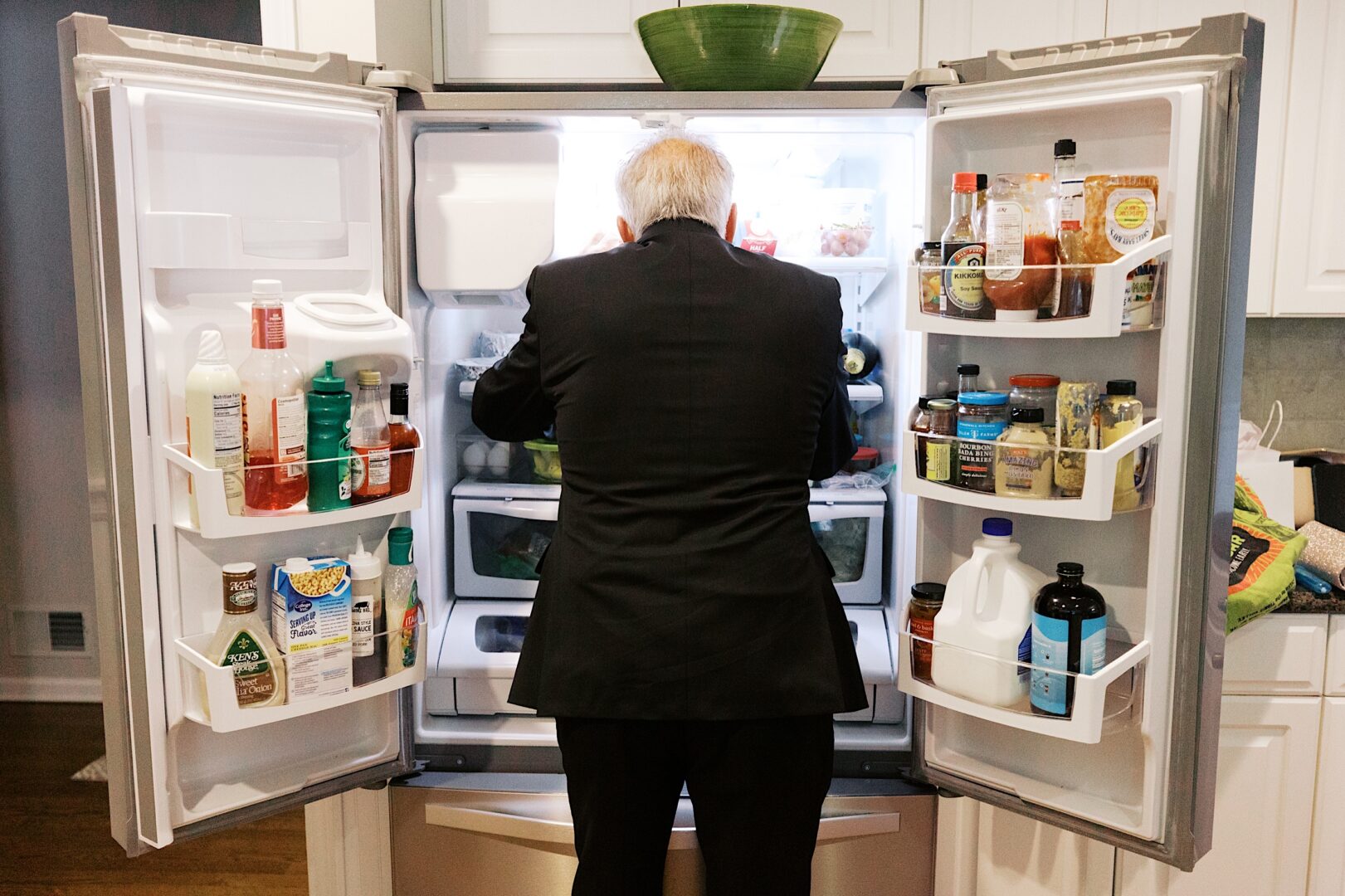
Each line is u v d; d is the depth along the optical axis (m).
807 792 1.37
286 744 1.56
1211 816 1.40
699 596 1.29
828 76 1.88
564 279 1.37
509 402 1.46
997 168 1.47
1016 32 1.87
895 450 1.83
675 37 1.62
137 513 1.29
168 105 1.27
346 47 1.64
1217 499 1.31
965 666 1.45
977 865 1.71
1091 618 1.34
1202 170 1.26
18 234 3.07
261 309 1.30
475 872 1.70
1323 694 1.83
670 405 1.31
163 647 1.34
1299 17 1.92
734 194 1.79
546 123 1.63
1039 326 1.30
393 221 1.52
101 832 2.44
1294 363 2.34
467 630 1.86
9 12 2.97
